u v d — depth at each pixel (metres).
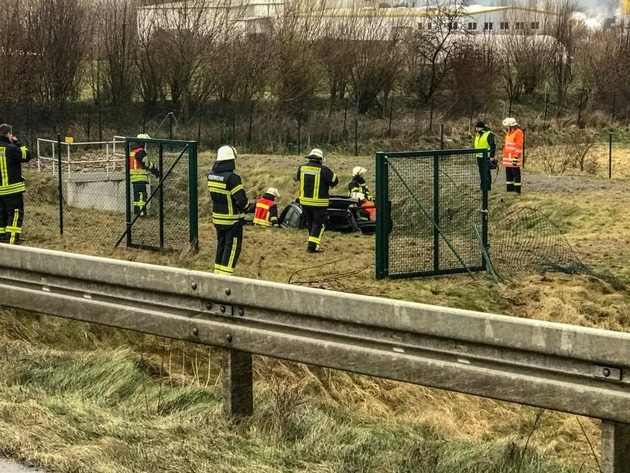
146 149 16.28
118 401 6.41
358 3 47.28
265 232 18.17
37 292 6.86
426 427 6.44
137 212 16.42
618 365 4.58
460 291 12.83
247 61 41.75
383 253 13.42
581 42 53.38
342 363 5.43
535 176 26.20
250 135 37.53
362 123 40.25
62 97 41.06
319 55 44.41
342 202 19.23
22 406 5.93
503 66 50.53
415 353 5.21
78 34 41.47
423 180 16.09
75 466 5.01
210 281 5.94
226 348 5.89
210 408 6.12
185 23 42.03
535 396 4.82
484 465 5.29
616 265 14.84
